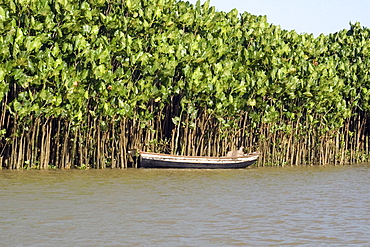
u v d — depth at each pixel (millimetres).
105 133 56656
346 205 37969
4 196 37594
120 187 43469
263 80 64438
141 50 56688
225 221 31672
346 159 75625
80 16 53625
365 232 29719
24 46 48938
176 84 59531
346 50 77312
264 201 38812
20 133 51125
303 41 72750
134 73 59156
